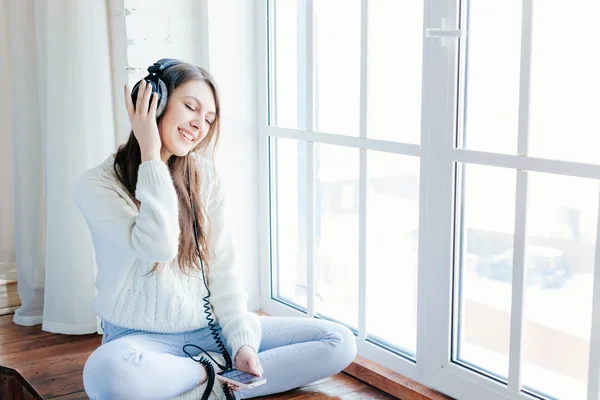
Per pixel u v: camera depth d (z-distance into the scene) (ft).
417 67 7.62
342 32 8.48
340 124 8.69
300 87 9.24
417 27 7.55
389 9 7.83
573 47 6.11
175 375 6.97
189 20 9.67
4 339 9.75
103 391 6.77
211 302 7.63
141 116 6.84
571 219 6.35
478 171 7.13
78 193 7.09
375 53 8.06
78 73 9.30
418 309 7.89
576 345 6.48
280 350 7.73
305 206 9.46
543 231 6.59
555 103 6.31
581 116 6.13
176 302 7.30
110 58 9.69
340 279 9.04
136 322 7.28
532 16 6.39
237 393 7.37
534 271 6.72
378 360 8.50
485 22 6.85
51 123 9.48
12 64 10.09
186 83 6.99
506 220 6.92
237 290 7.66
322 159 9.00
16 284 11.95
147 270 7.16
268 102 9.78
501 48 6.73
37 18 9.60
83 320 9.78
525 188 6.66
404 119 7.85
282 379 7.74
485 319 7.29
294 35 9.24
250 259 10.25
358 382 8.43
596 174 6.05
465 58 7.09
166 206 6.78
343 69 8.54
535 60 6.42
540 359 6.79
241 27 9.70
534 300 6.76
